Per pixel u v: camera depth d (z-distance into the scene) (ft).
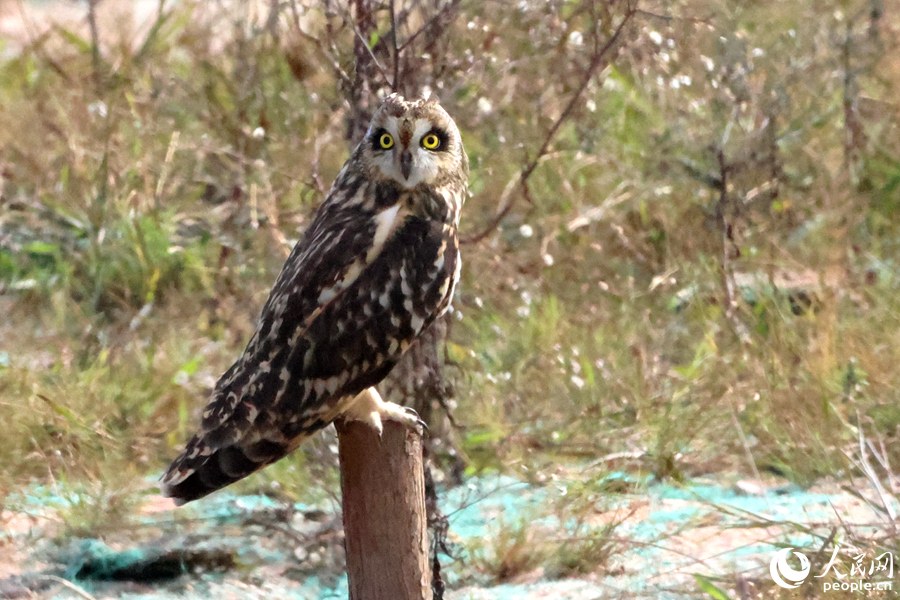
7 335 39.78
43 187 45.96
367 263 22.35
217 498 31.22
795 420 31.94
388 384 28.94
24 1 60.54
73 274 43.62
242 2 40.01
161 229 43.01
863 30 46.65
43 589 26.81
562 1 33.68
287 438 21.89
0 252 44.83
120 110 45.75
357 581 21.02
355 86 29.50
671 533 28.43
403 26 31.99
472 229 38.88
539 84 36.65
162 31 50.24
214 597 26.53
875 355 34.68
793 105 44.75
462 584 26.89
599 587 26.22
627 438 32.96
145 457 33.35
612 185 43.57
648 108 42.37
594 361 35.91
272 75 39.88
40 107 48.75
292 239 35.40
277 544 28.60
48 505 30.37
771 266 39.09
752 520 28.19
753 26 44.14
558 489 29.53
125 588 27.12
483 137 39.96
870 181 45.65
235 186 38.60
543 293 39.24
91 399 34.68
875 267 40.45
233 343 37.81
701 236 40.22
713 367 34.42
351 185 23.68
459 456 31.60
